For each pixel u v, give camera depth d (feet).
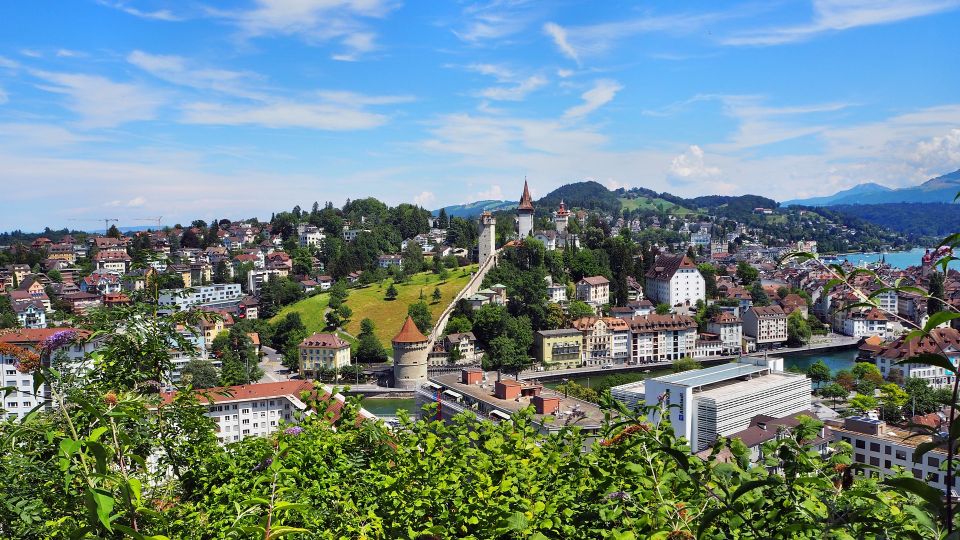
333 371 529.86
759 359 342.64
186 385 58.95
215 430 59.82
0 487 37.14
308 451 50.98
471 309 637.71
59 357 47.47
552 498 39.55
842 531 26.91
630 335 601.62
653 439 35.35
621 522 36.27
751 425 260.21
